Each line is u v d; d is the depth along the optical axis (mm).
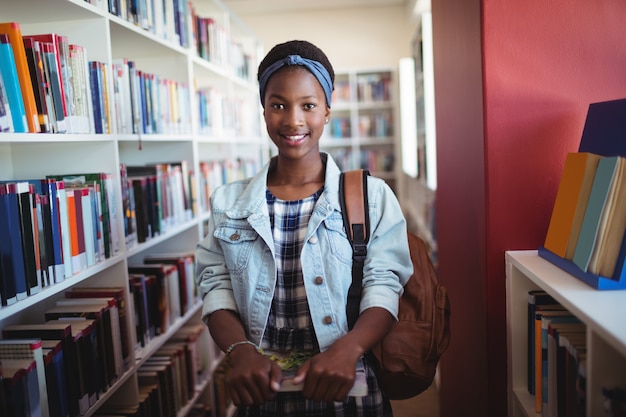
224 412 2807
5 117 1255
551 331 1211
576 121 1444
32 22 1726
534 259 1357
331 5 6309
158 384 2055
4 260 1233
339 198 1193
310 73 1146
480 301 1573
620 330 844
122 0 1909
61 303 1703
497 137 1457
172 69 2562
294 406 1144
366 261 1180
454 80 1881
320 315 1129
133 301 1945
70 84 1548
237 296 1188
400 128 6391
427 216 4422
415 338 1219
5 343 1294
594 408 945
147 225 2051
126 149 2605
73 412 1472
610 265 1078
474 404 1725
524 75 1442
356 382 1052
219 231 1211
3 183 1290
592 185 1153
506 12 1433
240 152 4188
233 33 4277
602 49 1426
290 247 1164
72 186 1661
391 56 6527
